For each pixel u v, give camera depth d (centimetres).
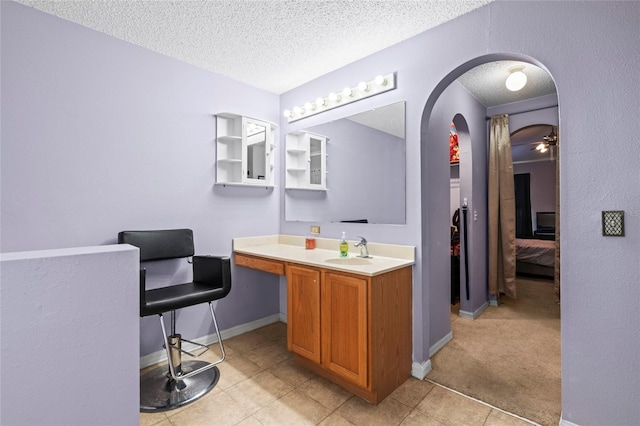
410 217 210
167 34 202
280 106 307
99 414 79
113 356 80
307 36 207
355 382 175
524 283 455
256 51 225
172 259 230
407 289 201
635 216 131
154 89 222
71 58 187
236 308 274
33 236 175
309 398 180
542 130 459
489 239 352
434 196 237
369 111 232
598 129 139
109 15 182
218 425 158
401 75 214
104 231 200
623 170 133
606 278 138
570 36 147
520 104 341
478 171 334
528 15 160
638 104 130
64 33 185
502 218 363
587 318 143
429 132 231
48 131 180
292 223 294
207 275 222
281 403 175
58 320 72
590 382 142
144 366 217
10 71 168
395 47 217
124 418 82
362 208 238
